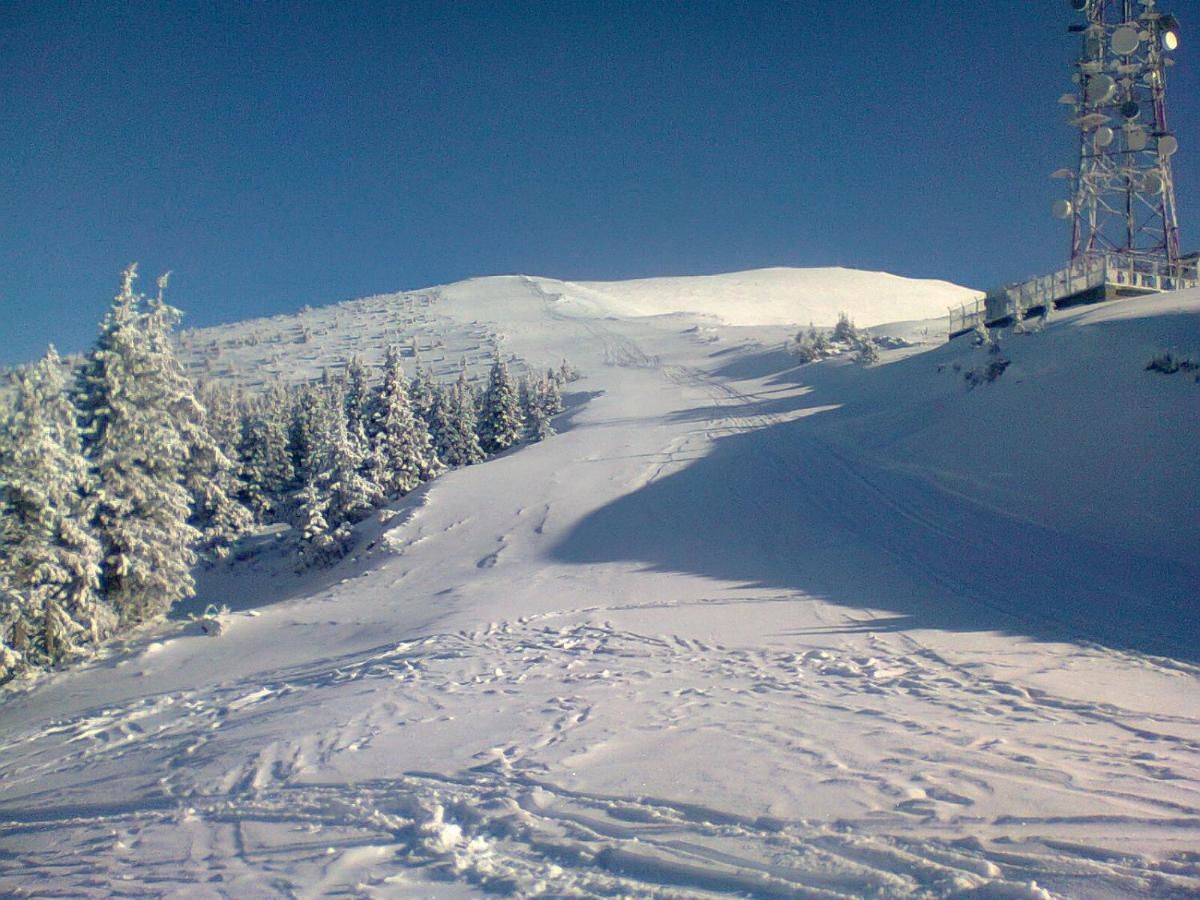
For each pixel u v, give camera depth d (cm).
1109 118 3241
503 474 3469
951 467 2236
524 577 2142
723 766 655
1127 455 1783
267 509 4978
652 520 2483
